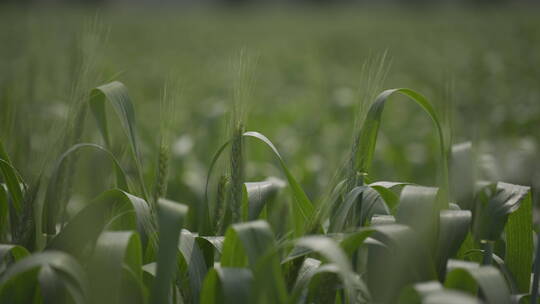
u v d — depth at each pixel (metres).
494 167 3.37
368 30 28.17
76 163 2.28
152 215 2.22
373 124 2.22
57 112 3.89
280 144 6.81
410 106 9.65
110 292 1.69
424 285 1.69
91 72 2.29
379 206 2.50
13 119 2.92
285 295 1.79
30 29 11.23
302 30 29.88
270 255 1.64
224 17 44.09
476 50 17.48
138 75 11.58
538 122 7.20
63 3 49.50
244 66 2.22
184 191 4.55
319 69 13.04
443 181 2.23
